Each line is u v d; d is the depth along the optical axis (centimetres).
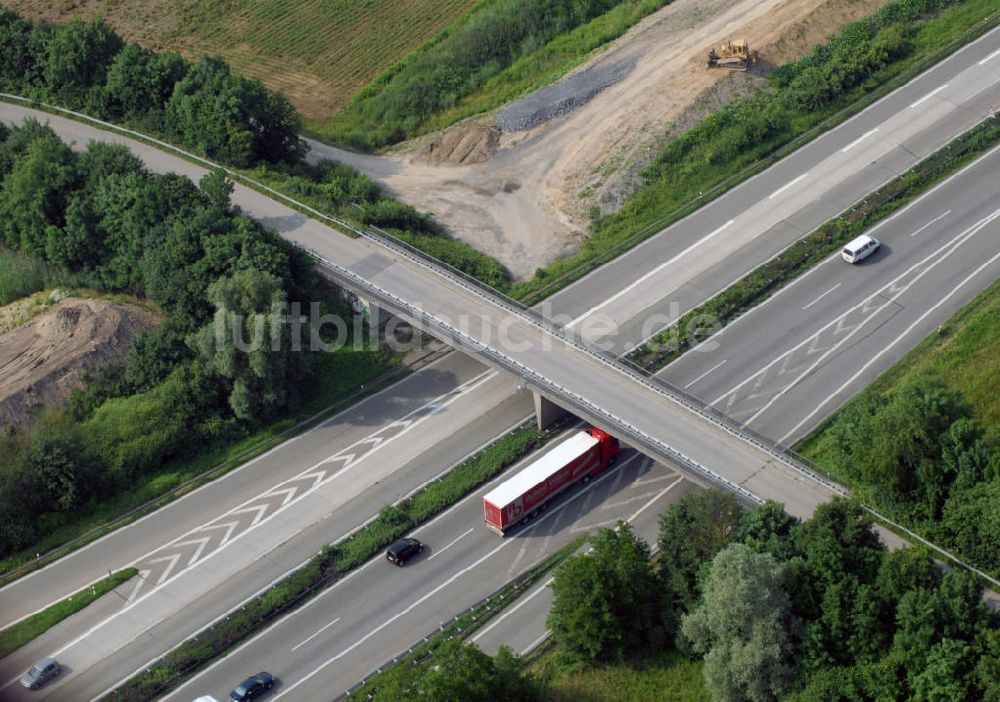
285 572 11612
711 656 9525
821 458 11719
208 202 14512
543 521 11831
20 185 14875
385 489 12350
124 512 12394
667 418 11831
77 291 14575
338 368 13725
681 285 13938
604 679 10181
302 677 10600
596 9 19000
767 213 14750
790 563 9712
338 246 14438
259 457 12888
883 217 14500
